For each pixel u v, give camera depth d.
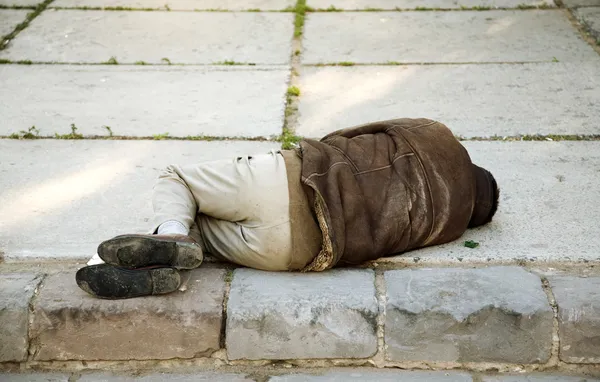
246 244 3.32
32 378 3.23
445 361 3.25
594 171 4.36
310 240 3.29
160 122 4.98
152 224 3.54
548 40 6.29
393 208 3.38
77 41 6.31
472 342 3.21
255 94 5.38
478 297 3.23
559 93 5.37
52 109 5.16
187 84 5.55
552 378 3.21
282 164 3.33
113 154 4.59
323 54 6.07
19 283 3.32
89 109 5.16
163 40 6.34
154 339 3.22
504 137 4.78
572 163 4.46
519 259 3.52
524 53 6.05
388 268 3.49
